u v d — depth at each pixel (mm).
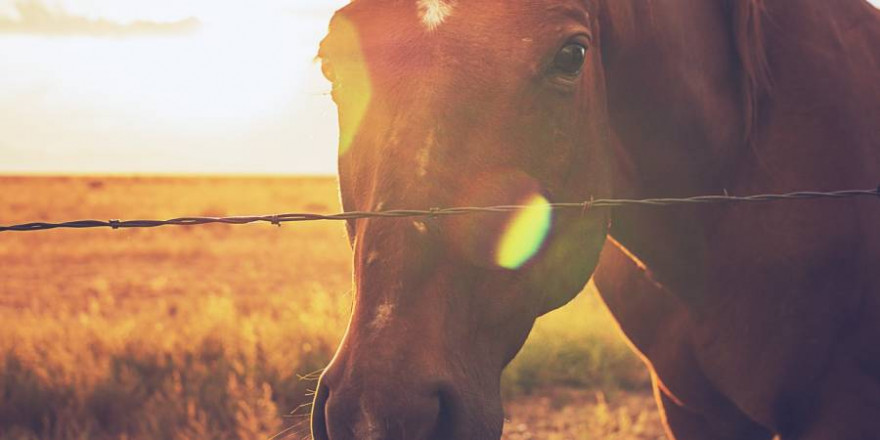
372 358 1782
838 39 2662
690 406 3025
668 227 2695
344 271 18688
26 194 65500
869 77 2672
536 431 6207
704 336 2779
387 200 1876
